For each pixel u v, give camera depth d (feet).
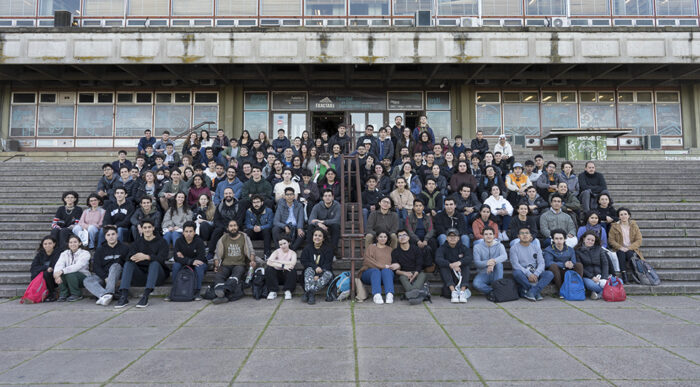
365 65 48.78
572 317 17.04
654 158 51.39
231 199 24.04
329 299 19.81
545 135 51.60
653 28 45.91
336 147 32.19
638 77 50.31
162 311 18.15
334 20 51.21
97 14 50.78
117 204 24.50
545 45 46.06
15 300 20.30
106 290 19.54
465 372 11.61
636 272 21.50
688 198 33.78
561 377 11.29
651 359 12.51
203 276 21.17
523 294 20.22
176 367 11.99
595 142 48.52
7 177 36.76
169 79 50.31
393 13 51.16
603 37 46.03
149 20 50.90
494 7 51.11
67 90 52.44
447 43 46.01
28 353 13.14
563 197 26.02
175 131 52.47
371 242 22.53
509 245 24.94
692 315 17.25
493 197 25.82
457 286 20.17
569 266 20.49
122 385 10.88
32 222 27.89
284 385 10.84
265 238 23.75
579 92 53.83
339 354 12.96
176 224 24.12
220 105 52.60
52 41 45.55
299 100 53.16
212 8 51.29
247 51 45.83
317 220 22.36
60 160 50.01
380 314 17.58
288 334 14.90
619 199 33.73
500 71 49.57
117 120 52.47
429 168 30.19
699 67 47.60
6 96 52.08
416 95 53.47
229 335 14.82
